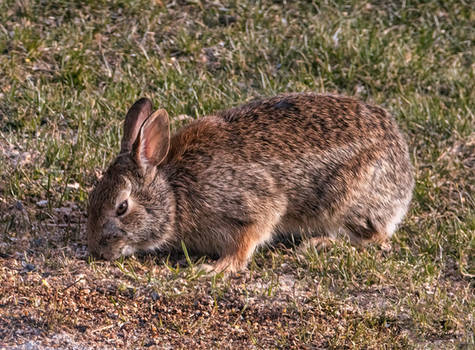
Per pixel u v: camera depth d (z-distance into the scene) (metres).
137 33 24.23
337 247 16.75
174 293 15.05
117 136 19.66
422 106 21.69
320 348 14.15
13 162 18.66
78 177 18.38
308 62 23.38
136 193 15.55
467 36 25.58
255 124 16.72
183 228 16.19
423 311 15.06
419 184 19.16
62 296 14.80
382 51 23.62
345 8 26.23
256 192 16.19
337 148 16.75
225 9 25.39
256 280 15.83
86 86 21.75
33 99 20.62
